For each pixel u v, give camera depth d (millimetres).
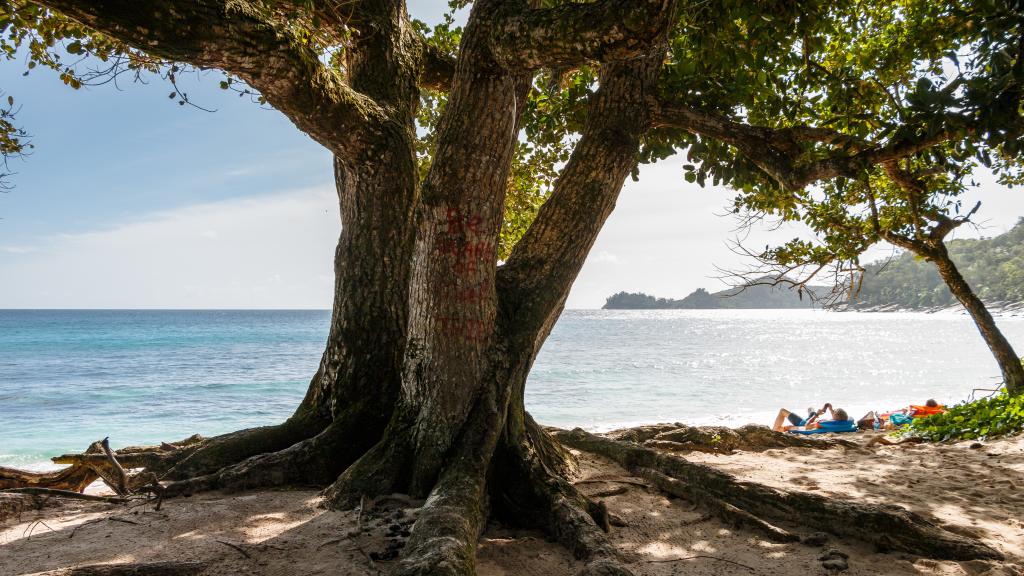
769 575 3602
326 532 3994
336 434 5453
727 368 34000
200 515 4340
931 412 12930
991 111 4617
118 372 30859
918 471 6625
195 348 47562
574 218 5688
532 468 4711
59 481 5879
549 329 5695
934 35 7551
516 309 5398
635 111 5953
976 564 3689
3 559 3586
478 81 4656
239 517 4301
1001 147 5156
